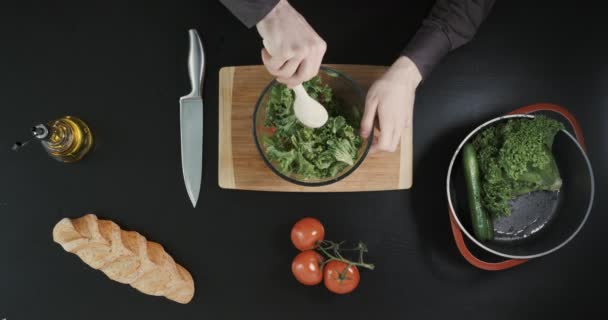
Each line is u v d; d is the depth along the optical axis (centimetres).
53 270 127
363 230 125
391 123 102
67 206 127
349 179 121
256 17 75
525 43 127
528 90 126
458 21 105
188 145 124
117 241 120
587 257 123
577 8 126
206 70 126
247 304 126
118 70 129
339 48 126
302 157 106
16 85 128
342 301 125
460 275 125
